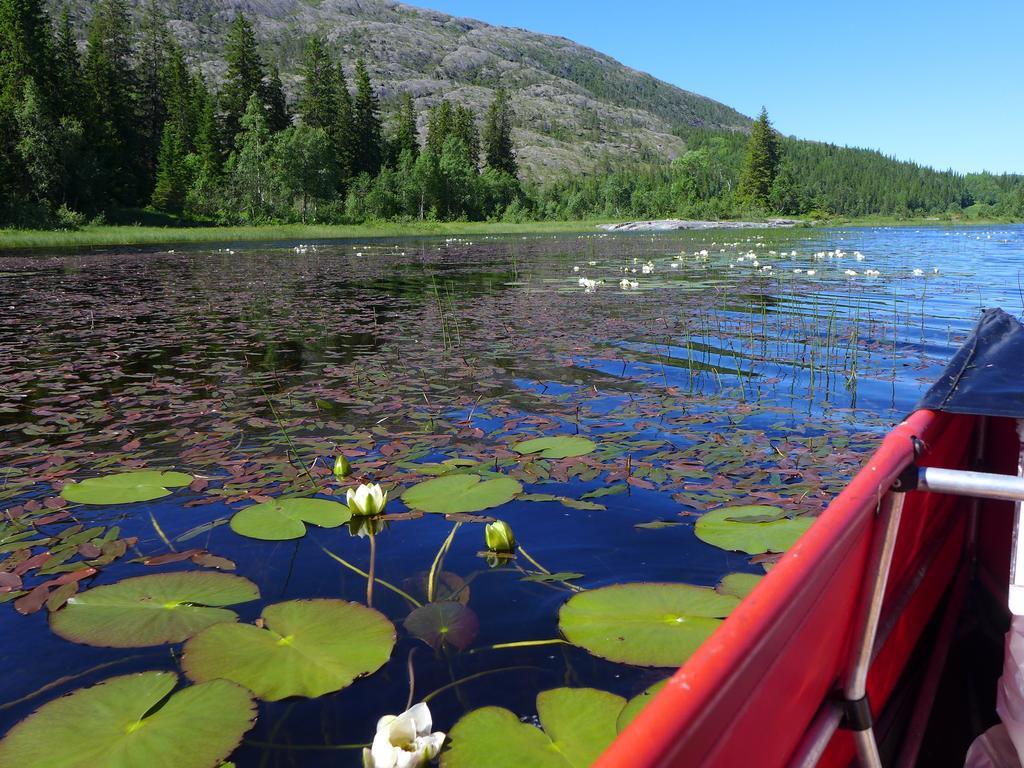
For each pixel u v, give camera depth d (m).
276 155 53.19
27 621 2.00
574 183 95.69
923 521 1.57
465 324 7.80
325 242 34.56
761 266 15.91
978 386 1.52
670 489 3.00
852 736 1.20
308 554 2.44
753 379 5.15
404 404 4.48
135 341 6.89
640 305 9.29
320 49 68.00
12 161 41.03
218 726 1.51
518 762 1.39
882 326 7.39
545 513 2.76
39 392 4.85
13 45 47.53
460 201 69.00
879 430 3.86
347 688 1.67
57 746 1.44
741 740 0.77
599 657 1.78
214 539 2.56
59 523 2.71
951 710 1.60
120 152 51.72
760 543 2.45
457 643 1.87
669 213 80.69
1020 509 1.31
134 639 1.89
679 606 2.00
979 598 2.00
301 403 4.52
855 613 1.12
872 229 57.28
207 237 40.16
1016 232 46.66
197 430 3.94
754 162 80.25
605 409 4.33
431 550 2.46
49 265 18.12
